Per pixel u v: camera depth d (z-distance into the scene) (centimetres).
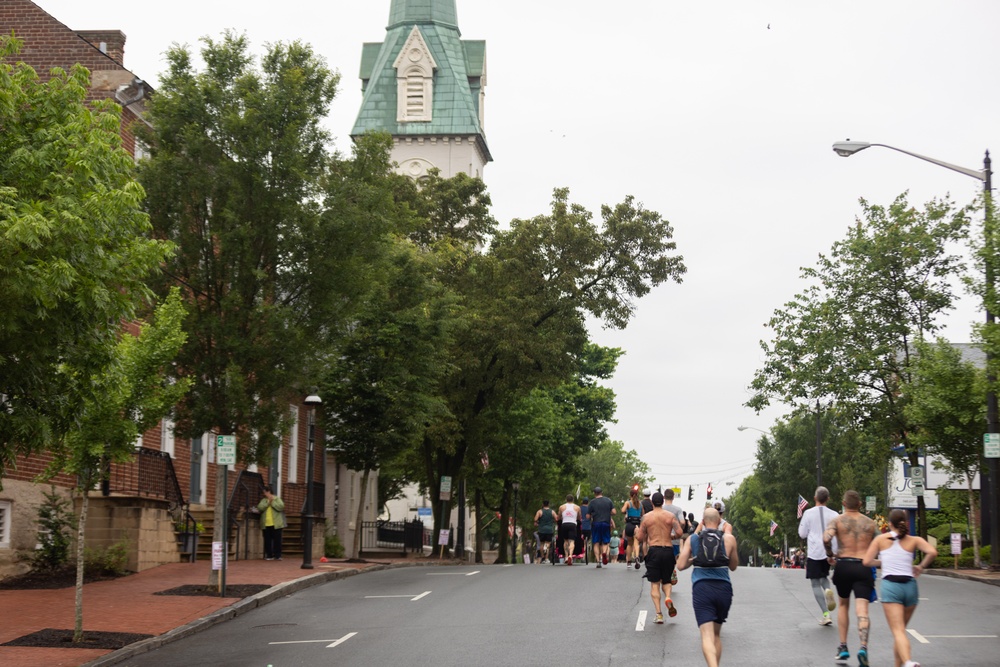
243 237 2381
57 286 1305
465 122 10288
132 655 1642
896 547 1382
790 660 1534
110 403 1694
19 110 1453
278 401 2512
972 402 3325
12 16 3153
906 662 1333
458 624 1917
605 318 4691
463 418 4562
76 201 1383
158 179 2402
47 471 1725
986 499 4728
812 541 1867
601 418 6906
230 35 2553
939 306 4334
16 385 1420
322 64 2564
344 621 1988
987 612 2075
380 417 3562
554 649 1638
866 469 8181
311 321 2472
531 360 4394
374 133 2606
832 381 4400
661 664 1509
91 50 3119
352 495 5038
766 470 9762
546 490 7088
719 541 1328
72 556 2520
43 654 1580
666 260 4659
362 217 2470
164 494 2903
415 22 10538
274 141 2447
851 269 4406
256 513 3447
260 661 1584
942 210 4338
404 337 3531
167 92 2502
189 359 2403
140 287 1498
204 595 2238
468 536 7506
